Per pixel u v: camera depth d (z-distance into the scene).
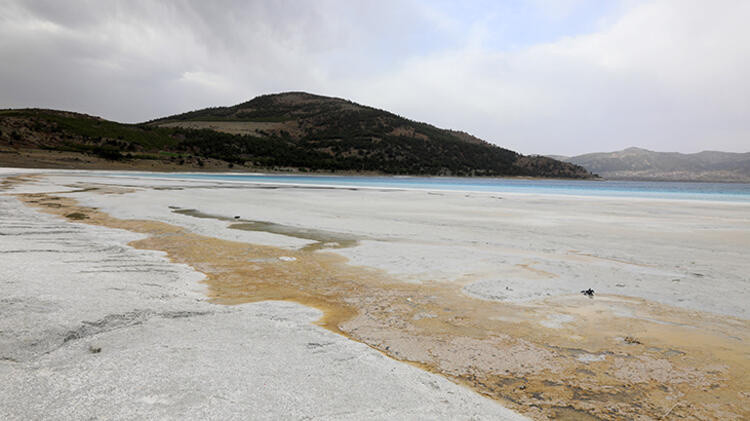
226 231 13.72
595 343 5.28
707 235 14.12
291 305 6.48
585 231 14.80
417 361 4.65
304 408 3.27
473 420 3.34
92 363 3.74
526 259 10.16
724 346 5.23
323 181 75.81
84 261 8.19
